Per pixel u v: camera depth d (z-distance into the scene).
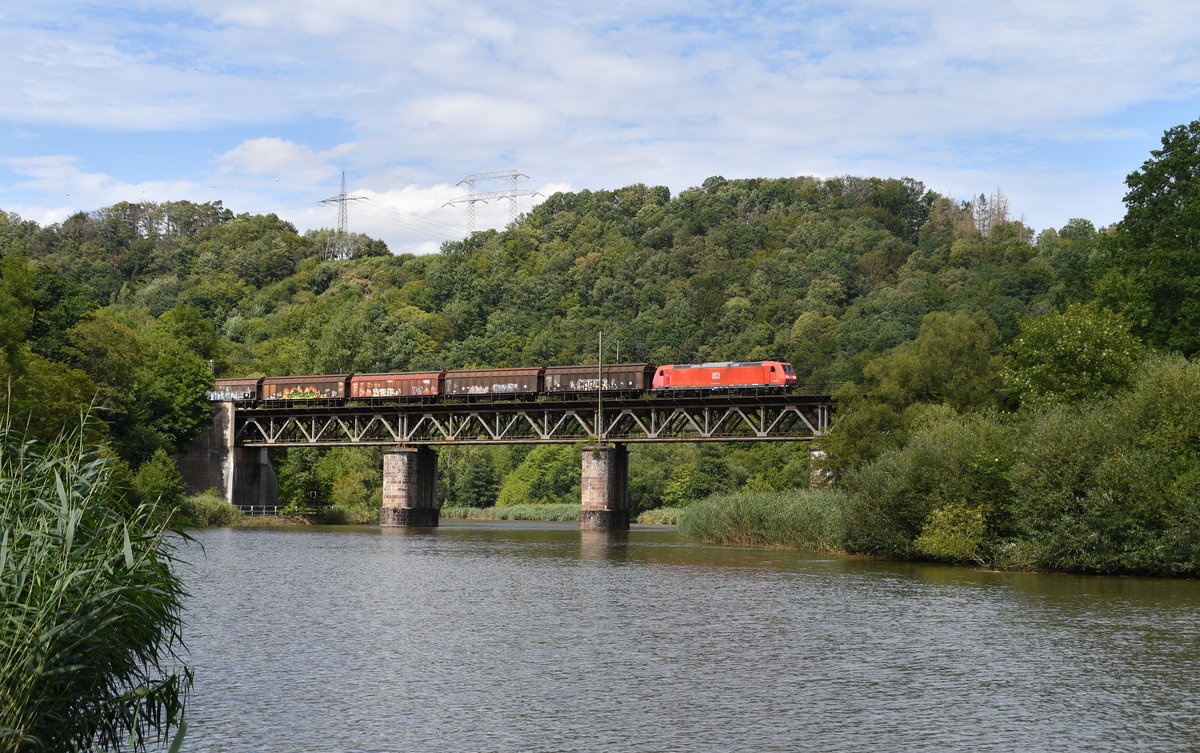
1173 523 52.69
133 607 18.64
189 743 21.62
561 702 25.19
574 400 114.56
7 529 17.56
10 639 16.77
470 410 119.62
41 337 102.50
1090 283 86.56
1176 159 79.50
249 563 63.72
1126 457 53.72
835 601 44.25
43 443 21.19
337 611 41.09
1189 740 21.83
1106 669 29.17
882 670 29.06
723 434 108.44
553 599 45.12
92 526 19.22
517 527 123.56
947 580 53.16
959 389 81.75
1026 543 57.38
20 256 80.00
